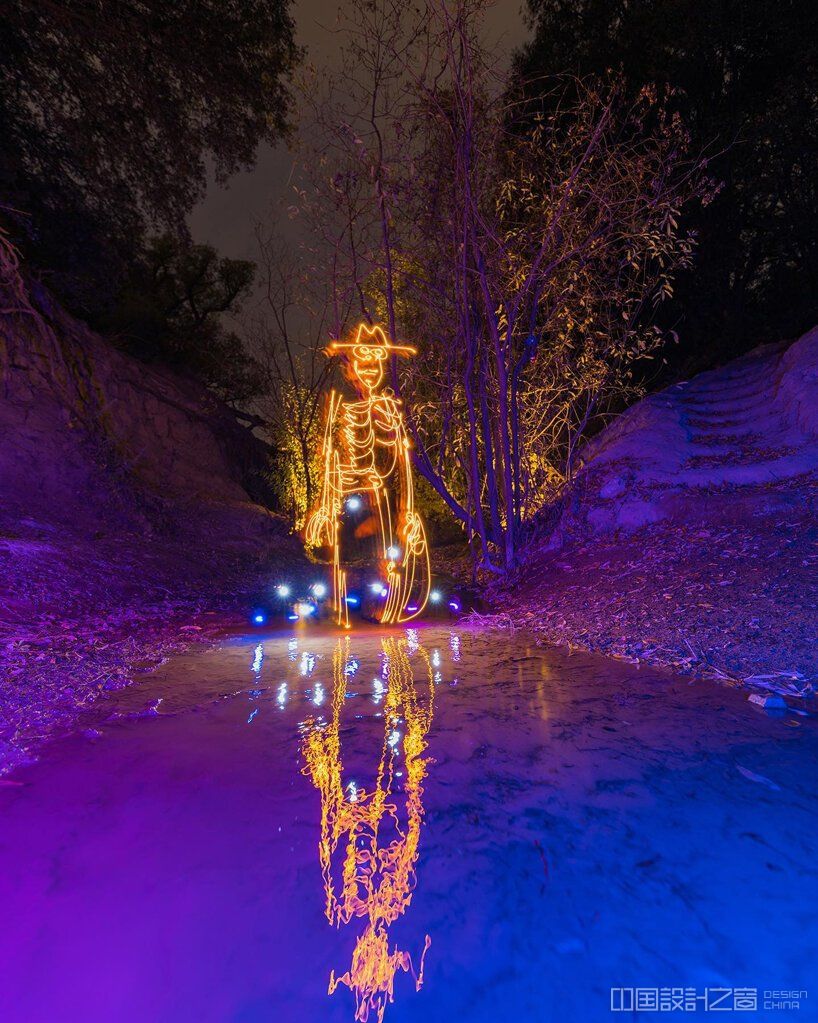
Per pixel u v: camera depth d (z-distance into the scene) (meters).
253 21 13.70
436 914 2.00
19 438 10.93
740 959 1.78
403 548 10.48
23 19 11.46
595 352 10.73
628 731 3.45
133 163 13.80
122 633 6.38
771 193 14.02
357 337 8.59
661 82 14.58
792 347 11.09
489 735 3.46
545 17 17.11
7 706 4.00
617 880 2.14
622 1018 1.59
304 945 1.87
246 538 12.70
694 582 6.24
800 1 13.94
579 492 9.62
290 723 3.73
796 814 2.54
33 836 2.49
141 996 1.69
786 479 8.14
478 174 8.52
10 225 12.40
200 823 2.57
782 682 4.13
